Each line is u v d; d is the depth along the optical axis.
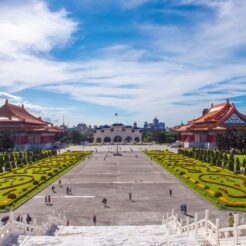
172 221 33.50
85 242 21.56
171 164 84.94
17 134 134.38
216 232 20.83
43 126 168.62
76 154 121.44
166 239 21.78
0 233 22.14
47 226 31.06
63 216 39.72
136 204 45.56
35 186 56.06
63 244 20.73
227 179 61.75
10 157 89.19
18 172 73.62
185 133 172.25
